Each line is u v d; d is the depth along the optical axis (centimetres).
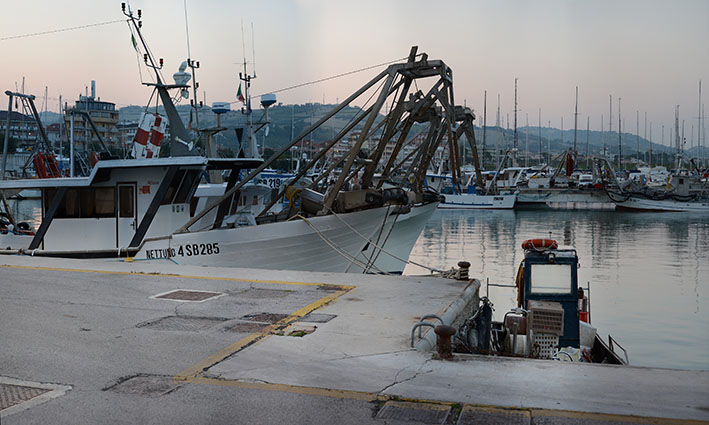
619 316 1992
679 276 2738
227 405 435
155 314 716
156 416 415
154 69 1498
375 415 418
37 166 1992
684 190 7312
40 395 452
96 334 625
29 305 758
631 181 7494
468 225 5381
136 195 1481
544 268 956
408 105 1565
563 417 412
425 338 609
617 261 3222
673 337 1736
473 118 1905
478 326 883
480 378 493
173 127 1502
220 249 1412
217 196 1791
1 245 1625
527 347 869
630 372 509
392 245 2225
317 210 1603
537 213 6819
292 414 420
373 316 704
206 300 796
